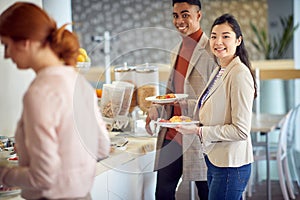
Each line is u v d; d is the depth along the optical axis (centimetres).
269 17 980
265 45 891
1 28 172
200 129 255
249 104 264
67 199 176
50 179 168
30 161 170
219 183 274
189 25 293
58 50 176
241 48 277
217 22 274
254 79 282
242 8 980
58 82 171
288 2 970
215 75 269
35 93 167
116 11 953
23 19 170
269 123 467
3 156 246
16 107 327
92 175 185
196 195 402
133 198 278
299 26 737
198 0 293
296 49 740
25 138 171
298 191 518
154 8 949
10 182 173
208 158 277
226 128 261
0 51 310
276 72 621
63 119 170
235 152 270
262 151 500
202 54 264
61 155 172
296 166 601
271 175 580
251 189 503
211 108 260
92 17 952
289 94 632
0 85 313
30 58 174
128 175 274
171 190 295
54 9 356
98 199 244
